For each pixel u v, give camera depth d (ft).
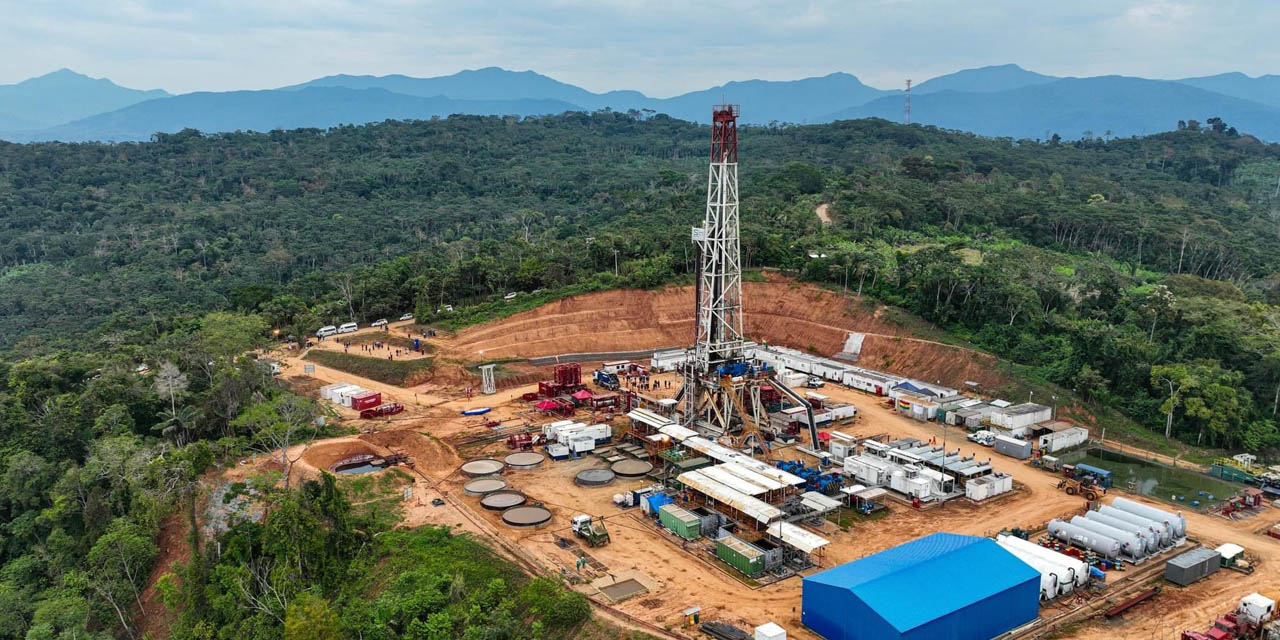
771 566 233.55
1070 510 279.08
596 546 248.11
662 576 230.07
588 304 531.09
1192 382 352.08
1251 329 418.31
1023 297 457.68
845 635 193.16
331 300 588.09
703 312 361.92
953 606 191.01
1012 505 283.79
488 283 582.35
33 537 292.20
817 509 264.11
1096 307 495.82
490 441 349.61
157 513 270.87
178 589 238.68
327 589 233.35
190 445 299.99
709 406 367.66
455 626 202.80
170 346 414.62
